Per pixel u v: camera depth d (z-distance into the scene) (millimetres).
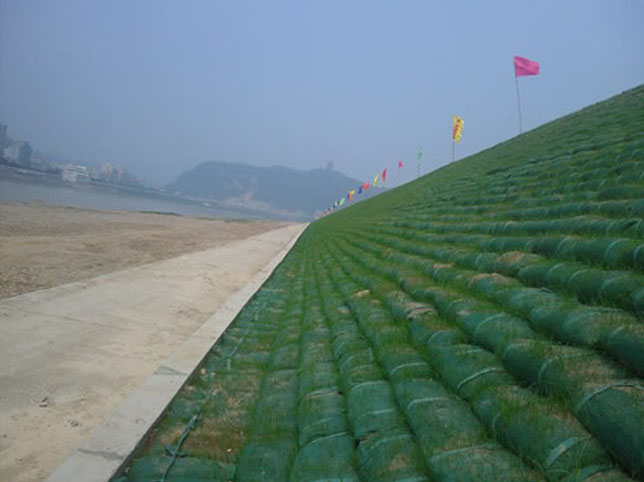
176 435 3668
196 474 3078
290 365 5059
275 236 30828
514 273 5016
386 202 26594
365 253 11273
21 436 3475
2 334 5441
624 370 2545
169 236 22109
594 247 4367
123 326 6457
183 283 10008
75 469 2986
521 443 2285
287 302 9117
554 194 8500
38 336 5562
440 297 5004
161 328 6645
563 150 12352
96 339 5773
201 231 29016
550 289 4199
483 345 3578
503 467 2195
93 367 4910
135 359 5305
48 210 29469
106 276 9570
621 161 8055
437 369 3543
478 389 2969
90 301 7406
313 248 19109
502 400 2646
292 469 2863
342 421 3314
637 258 3738
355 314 6031
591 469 2000
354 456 2855
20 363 4730
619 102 17938
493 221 8227
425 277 6422
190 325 7004
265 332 6859
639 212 5066
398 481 2369
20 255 11531
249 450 3293
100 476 2932
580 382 2465
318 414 3467
